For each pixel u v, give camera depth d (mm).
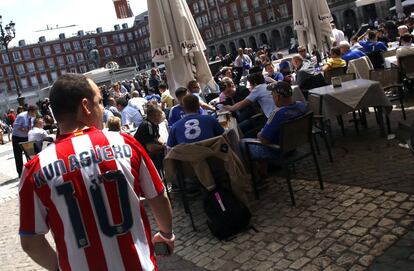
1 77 93250
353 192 5055
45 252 1925
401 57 8836
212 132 5332
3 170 12969
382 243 3809
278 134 5258
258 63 15422
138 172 1980
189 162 5051
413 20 17531
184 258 4512
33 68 96812
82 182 1829
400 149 6094
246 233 4699
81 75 2062
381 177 5285
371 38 11688
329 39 11602
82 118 1988
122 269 1833
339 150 6816
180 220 5613
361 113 8031
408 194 4633
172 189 6793
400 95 7625
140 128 6484
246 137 6984
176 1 7074
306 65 12258
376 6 56375
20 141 10695
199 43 7281
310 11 11234
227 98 8250
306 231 4395
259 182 6113
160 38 7047
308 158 6797
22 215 1845
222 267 4117
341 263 3656
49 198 1822
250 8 75500
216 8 82000
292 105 5363
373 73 8031
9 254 5805
